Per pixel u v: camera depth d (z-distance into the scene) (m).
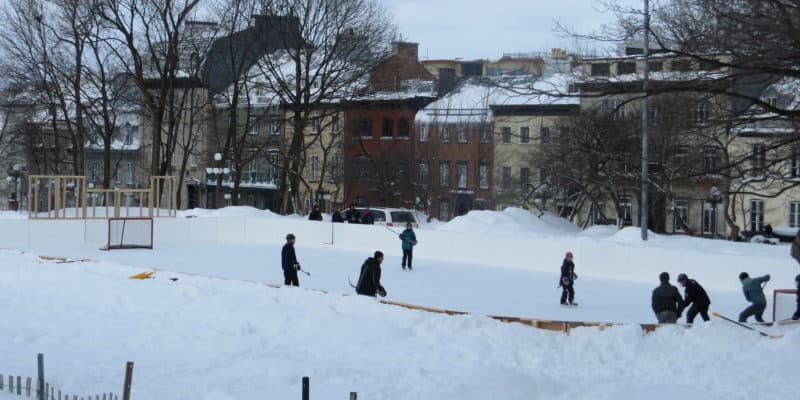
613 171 68.25
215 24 75.75
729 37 32.66
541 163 75.25
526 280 40.00
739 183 65.19
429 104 102.12
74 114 96.88
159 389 17.50
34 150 88.25
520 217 67.31
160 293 29.97
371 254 50.91
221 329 24.39
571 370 20.08
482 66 114.81
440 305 32.47
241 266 44.12
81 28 73.19
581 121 66.06
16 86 77.19
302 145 81.44
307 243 56.06
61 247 53.72
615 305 33.00
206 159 103.31
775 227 82.50
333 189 108.00
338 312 26.27
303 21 75.56
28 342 22.44
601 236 63.06
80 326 24.66
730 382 18.42
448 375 18.95
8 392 16.31
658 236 52.34
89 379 18.19
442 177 100.00
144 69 82.88
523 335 23.03
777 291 30.34
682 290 37.91
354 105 82.19
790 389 17.73
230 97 102.81
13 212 68.00
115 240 53.75
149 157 116.12
